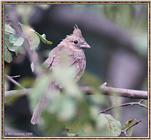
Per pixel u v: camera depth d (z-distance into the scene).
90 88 7.32
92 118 7.03
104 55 20.94
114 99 10.35
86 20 20.23
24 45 10.73
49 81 7.02
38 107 9.27
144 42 19.91
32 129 14.48
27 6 12.34
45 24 19.64
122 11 14.69
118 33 20.41
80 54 13.48
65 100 6.88
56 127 7.06
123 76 20.84
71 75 7.05
